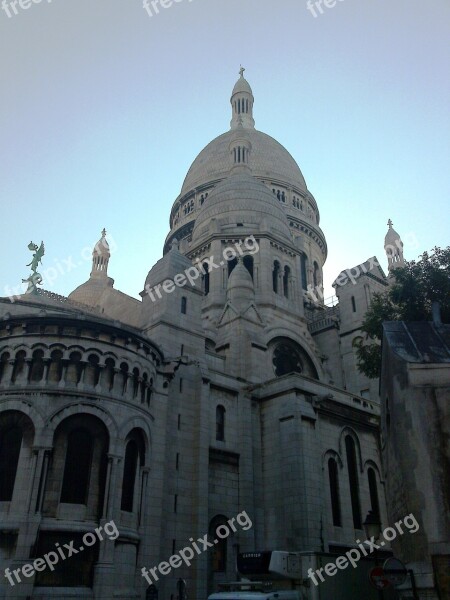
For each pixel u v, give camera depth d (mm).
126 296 63875
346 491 45625
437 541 19297
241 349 50875
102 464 33312
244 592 24109
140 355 37500
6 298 42188
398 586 19812
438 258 38938
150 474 36688
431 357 22797
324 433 46156
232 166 78125
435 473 20281
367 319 42875
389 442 26656
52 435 32062
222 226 65938
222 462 42375
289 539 40344
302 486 41125
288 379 45781
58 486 31484
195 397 42500
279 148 99875
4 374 33719
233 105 109375
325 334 64375
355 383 58844
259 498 43312
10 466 31797
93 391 34062
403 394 22406
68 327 35156
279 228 66312
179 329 45156
